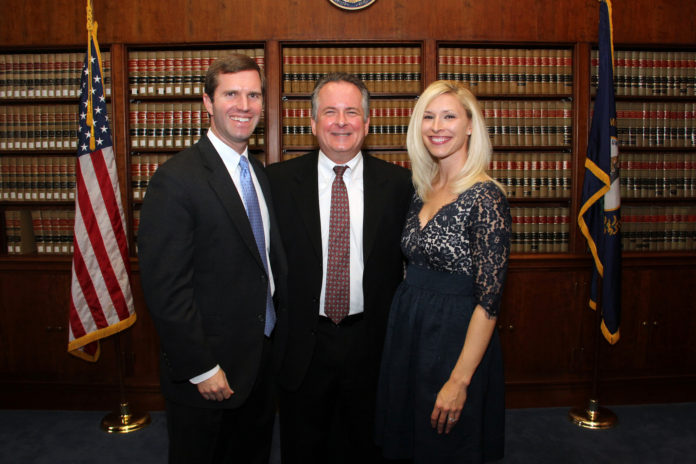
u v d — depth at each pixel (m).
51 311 3.29
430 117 1.71
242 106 1.68
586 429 3.05
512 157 3.45
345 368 1.91
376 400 1.90
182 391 1.70
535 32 3.26
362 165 2.02
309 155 2.04
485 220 1.55
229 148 1.78
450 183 1.72
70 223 3.42
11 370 3.32
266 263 1.82
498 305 1.54
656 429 3.05
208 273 1.66
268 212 1.92
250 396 1.89
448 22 3.23
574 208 3.39
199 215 1.63
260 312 1.74
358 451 1.98
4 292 3.29
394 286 1.97
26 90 3.33
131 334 3.33
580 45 3.29
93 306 2.88
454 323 1.62
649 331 3.42
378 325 1.93
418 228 1.76
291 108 3.34
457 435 1.64
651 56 3.39
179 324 1.56
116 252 2.93
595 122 3.02
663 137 3.44
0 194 3.42
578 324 3.39
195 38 3.20
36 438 2.96
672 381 3.43
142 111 3.34
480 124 1.66
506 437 2.96
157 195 1.60
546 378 3.39
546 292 3.37
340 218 1.92
